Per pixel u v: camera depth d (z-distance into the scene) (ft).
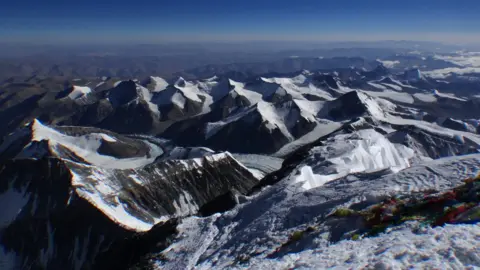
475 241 43.50
